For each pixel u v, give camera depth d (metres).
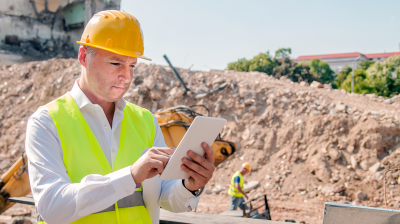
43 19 25.08
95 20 1.41
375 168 9.26
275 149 10.65
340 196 8.88
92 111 1.43
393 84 35.22
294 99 11.67
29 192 5.30
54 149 1.29
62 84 14.63
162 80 12.82
